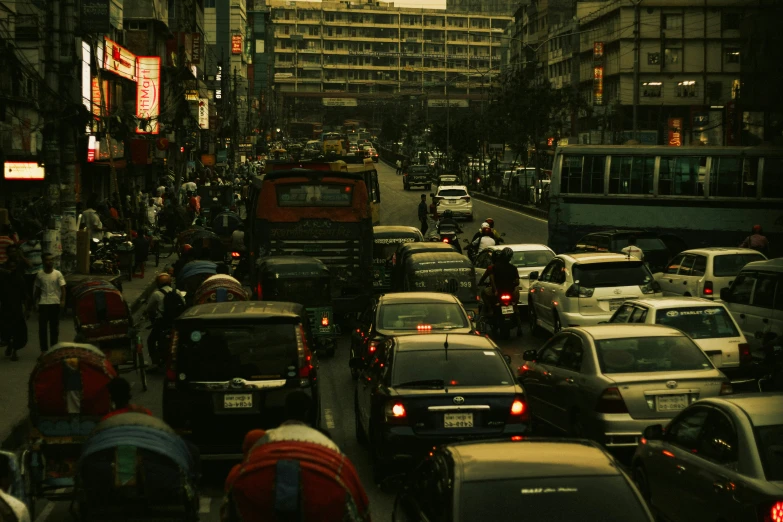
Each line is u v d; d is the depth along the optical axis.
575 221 33.59
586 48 104.50
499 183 83.12
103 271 30.22
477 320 19.59
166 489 7.60
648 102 92.19
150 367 18.41
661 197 32.59
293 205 24.19
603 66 98.31
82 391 9.59
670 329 12.02
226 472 11.49
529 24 135.25
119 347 16.39
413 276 22.39
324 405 15.52
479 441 6.71
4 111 31.39
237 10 151.62
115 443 7.59
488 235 30.97
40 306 18.44
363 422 12.26
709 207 32.09
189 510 7.71
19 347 18.08
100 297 16.22
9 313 17.88
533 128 73.75
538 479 5.85
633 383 10.98
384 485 7.70
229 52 145.88
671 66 92.12
